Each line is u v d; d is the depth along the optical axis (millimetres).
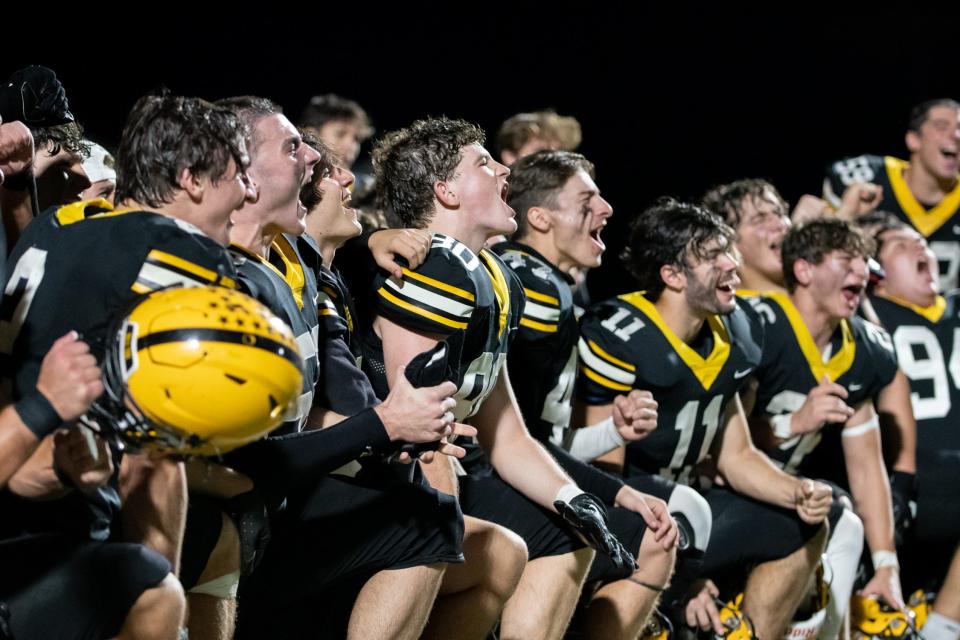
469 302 10078
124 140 8062
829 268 14445
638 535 11625
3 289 8148
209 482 8328
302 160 9062
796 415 14367
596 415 12922
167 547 7828
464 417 10828
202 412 6887
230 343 6918
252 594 9180
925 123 19875
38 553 7258
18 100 10195
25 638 7086
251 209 8797
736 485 13531
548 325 11789
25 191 9508
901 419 16125
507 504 11188
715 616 13008
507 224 10922
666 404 12953
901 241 17219
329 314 9734
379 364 10383
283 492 8359
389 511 9258
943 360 16953
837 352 14766
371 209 15734
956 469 16594
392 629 9219
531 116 18797
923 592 16516
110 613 7203
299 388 7266
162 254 7477
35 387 7227
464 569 10172
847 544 14188
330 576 9195
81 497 7555
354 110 19734
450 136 10859
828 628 14234
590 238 12531
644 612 11773
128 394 6906
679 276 12758
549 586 11078
